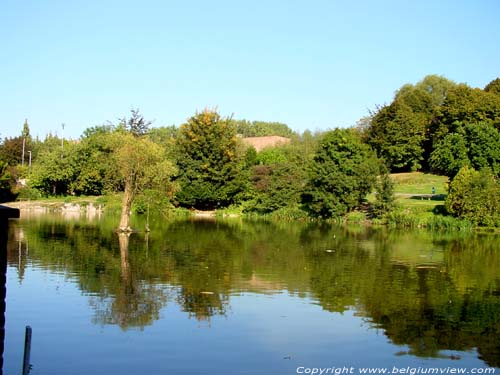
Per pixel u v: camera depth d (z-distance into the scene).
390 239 43.12
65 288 21.59
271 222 60.75
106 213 65.81
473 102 88.00
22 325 16.66
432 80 111.38
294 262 29.56
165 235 42.47
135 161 43.69
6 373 12.77
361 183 61.53
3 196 76.69
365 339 15.96
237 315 18.23
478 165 66.06
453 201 54.91
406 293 21.98
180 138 76.44
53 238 37.88
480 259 32.09
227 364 13.84
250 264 28.50
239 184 74.12
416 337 16.23
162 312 18.38
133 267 26.69
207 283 23.20
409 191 75.38
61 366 13.39
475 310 19.36
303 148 94.81
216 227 52.12
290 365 13.88
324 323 17.50
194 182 73.12
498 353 15.00
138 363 13.74
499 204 53.22
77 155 79.94
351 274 26.09
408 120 92.38
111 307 18.84
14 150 111.81
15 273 24.56
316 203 63.75
